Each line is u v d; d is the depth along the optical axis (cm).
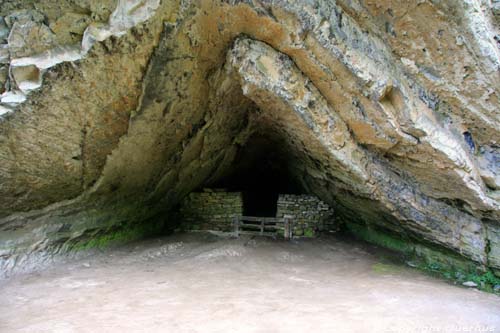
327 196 889
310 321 362
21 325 346
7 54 418
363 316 380
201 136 726
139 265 609
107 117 513
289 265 634
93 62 433
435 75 463
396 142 534
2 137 425
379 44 468
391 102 500
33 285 476
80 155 530
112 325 347
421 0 399
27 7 407
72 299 426
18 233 522
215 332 332
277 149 965
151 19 429
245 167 1092
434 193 580
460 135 505
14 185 475
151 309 395
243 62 525
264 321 361
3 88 432
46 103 434
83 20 423
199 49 518
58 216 579
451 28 411
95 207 646
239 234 891
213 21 486
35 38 414
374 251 767
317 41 469
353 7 449
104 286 482
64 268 566
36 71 415
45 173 500
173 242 797
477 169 513
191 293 457
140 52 462
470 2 386
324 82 521
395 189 617
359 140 585
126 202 728
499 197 506
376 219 764
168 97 559
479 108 464
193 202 950
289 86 524
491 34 414
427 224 612
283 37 486
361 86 493
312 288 493
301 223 916
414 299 449
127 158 612
